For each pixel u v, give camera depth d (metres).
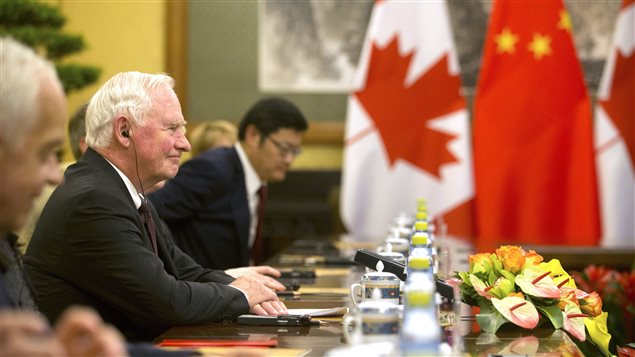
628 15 8.41
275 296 3.44
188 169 5.66
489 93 8.43
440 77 8.54
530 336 2.95
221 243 5.71
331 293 4.09
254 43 9.59
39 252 3.33
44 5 7.09
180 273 4.10
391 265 3.35
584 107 8.34
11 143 2.04
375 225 8.59
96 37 9.28
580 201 8.32
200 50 9.59
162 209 5.53
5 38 2.10
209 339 2.90
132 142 3.53
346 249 6.52
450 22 9.34
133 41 9.31
